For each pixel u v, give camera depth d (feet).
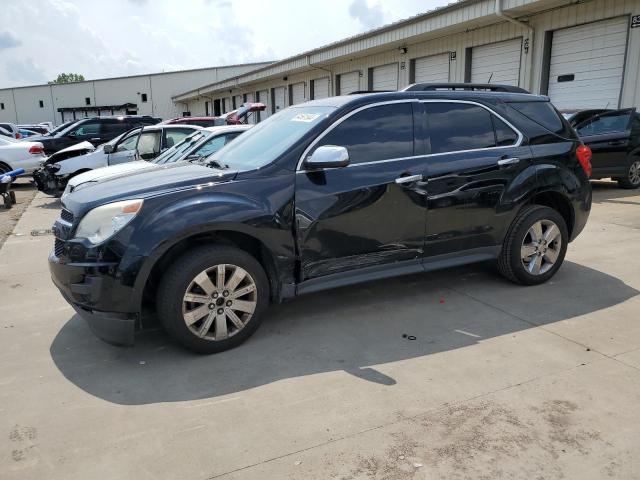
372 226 13.42
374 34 57.11
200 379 10.97
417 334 13.01
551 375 10.80
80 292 11.25
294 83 85.10
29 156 44.50
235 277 12.01
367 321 13.85
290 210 12.42
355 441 8.76
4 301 16.07
